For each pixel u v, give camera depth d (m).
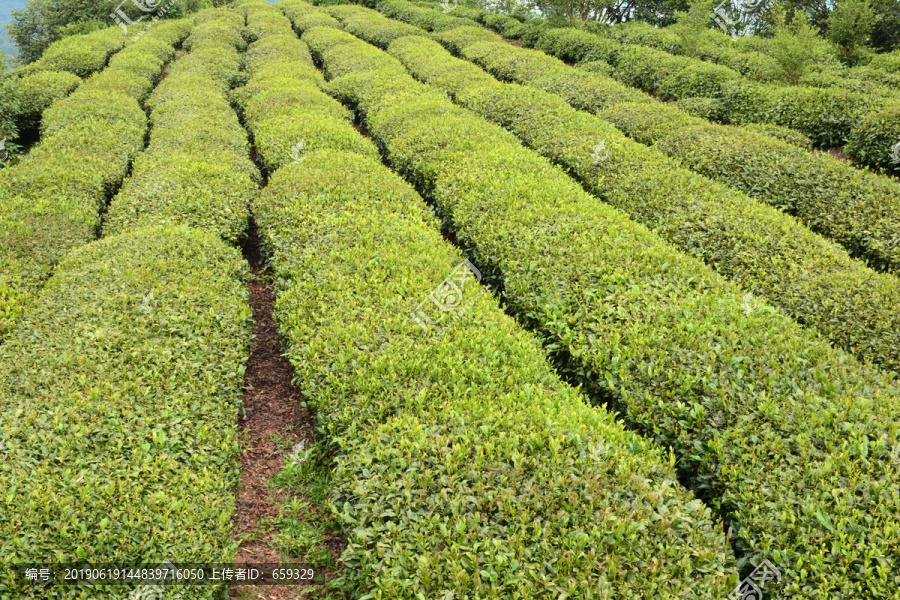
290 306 7.61
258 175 12.99
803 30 17.81
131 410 5.71
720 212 10.13
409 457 5.06
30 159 12.66
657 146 14.54
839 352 6.56
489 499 4.64
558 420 5.50
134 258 8.38
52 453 5.10
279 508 5.97
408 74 21.70
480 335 6.82
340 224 9.38
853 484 4.80
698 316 7.07
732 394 5.85
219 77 22.08
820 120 14.86
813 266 8.67
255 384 7.82
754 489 5.01
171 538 4.62
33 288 8.33
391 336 6.76
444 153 12.59
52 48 24.48
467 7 36.62
